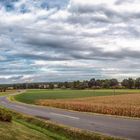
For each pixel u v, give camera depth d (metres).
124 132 18.17
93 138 16.55
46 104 53.88
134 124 22.28
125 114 34.16
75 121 24.64
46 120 24.67
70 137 17.69
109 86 188.62
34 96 98.88
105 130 19.00
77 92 131.50
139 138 16.05
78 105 42.50
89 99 63.88
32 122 24.61
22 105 52.97
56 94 114.38
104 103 46.91
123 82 179.50
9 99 79.56
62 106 46.66
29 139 12.85
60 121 24.69
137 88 174.12
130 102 48.62
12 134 12.77
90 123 23.05
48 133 18.44
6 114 17.00
